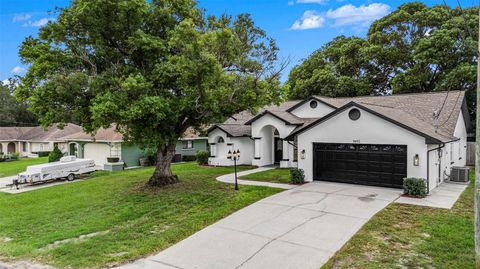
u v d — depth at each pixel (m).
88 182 17.88
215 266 6.34
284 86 14.24
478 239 4.66
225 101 12.91
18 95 12.21
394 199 11.05
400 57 30.23
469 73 23.72
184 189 14.00
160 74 12.15
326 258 6.50
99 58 13.17
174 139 14.02
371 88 32.06
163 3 13.40
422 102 18.64
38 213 11.38
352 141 13.71
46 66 11.46
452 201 10.77
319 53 37.84
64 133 40.31
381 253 6.65
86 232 8.81
